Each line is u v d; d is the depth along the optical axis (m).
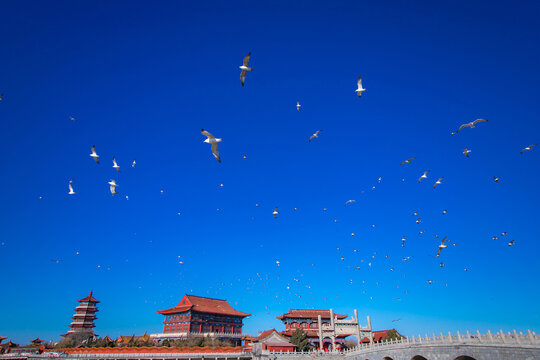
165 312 116.38
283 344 96.06
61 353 81.31
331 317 101.94
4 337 111.62
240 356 82.94
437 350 47.38
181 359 80.12
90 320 124.81
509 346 36.16
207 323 113.81
